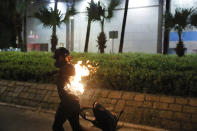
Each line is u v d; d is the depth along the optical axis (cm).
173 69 752
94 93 641
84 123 519
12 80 829
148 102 558
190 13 1152
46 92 693
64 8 2144
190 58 994
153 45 1866
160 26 1820
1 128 481
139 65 840
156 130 478
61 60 347
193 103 520
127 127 502
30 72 809
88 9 1305
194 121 481
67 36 2184
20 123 518
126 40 1966
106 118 361
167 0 1298
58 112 347
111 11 1304
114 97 606
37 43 2370
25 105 663
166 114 514
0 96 724
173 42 1752
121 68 798
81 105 607
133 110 548
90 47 2089
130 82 646
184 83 590
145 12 1880
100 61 950
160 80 612
